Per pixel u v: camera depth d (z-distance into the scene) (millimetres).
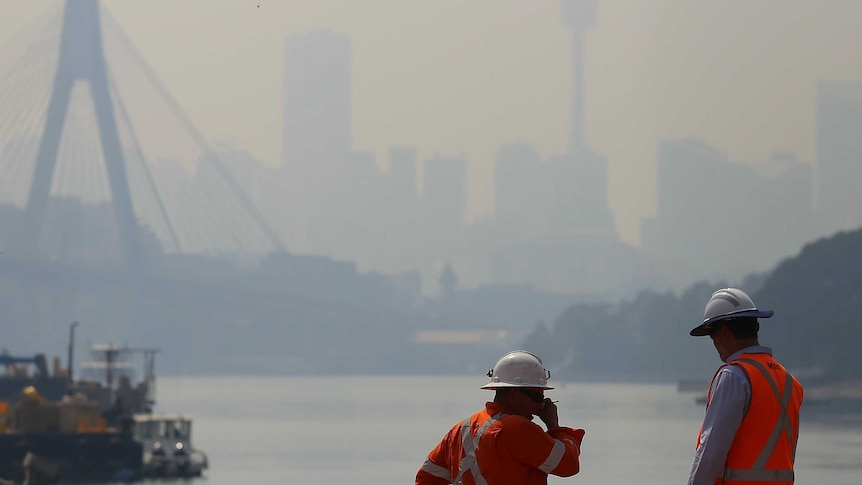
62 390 144250
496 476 11672
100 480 106562
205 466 126375
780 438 11750
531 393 12055
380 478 131500
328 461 154125
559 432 12023
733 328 12281
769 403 11727
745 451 11742
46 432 106250
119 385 159250
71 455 106250
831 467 132250
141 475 109375
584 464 138625
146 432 126625
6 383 141125
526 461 11594
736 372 11844
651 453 155750
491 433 11734
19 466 104125
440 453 12422
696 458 11797
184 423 128875
